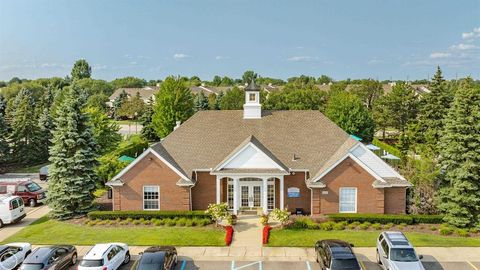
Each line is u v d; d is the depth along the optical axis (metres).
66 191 38.47
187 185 37.69
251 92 43.34
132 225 35.97
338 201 37.00
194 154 40.28
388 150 70.50
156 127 83.56
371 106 115.94
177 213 36.56
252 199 39.09
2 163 68.56
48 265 25.42
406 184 36.81
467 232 33.31
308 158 39.34
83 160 38.88
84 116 40.41
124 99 141.62
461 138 35.38
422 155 40.28
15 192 44.75
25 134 68.38
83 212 39.09
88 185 39.62
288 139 41.22
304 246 31.02
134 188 38.28
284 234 33.12
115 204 38.41
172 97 82.25
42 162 71.12
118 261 26.98
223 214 34.91
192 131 42.72
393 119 86.44
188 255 29.61
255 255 29.55
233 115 44.16
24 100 69.31
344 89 122.06
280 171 37.03
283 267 27.52
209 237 32.81
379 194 36.78
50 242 32.62
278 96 92.56
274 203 39.09
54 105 76.25
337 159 36.72
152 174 38.09
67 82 183.12
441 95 73.50
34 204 44.88
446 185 37.22
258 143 39.53
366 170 36.69
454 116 37.22
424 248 30.50
